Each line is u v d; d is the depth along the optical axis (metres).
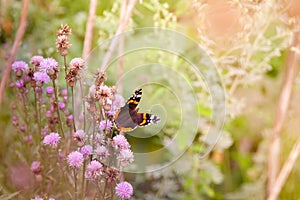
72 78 1.25
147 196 1.58
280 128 1.54
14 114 1.49
